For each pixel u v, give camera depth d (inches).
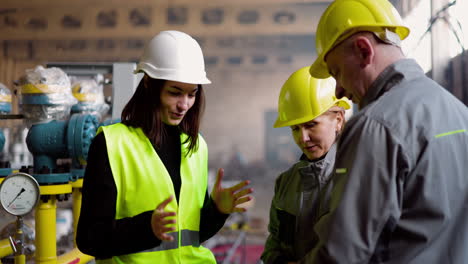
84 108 105.4
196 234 49.8
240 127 770.8
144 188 45.2
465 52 89.4
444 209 32.2
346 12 37.5
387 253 32.7
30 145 77.7
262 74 754.8
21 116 79.1
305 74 51.0
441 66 97.4
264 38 650.8
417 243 32.2
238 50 681.0
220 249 177.5
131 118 47.7
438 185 32.3
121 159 44.9
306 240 48.8
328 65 39.7
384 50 36.3
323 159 49.7
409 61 36.6
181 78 45.3
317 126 49.7
